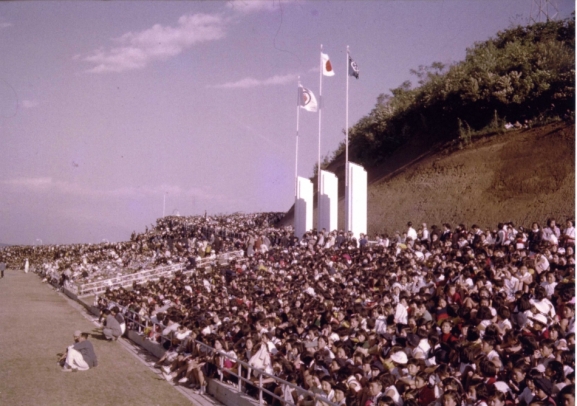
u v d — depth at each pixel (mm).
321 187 38250
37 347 21531
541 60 43625
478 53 50281
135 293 27703
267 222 63031
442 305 13812
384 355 11695
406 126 57000
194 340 16734
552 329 10742
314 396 10352
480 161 42281
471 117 48094
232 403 14227
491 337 10258
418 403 9484
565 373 9008
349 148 64750
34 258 70438
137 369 18641
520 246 19188
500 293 13141
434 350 11062
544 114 41906
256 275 26312
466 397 8930
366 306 15273
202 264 38719
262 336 14922
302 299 18312
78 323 27625
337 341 12578
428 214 41344
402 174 50062
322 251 27266
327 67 39750
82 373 17891
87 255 55312
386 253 22344
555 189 34031
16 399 15094
